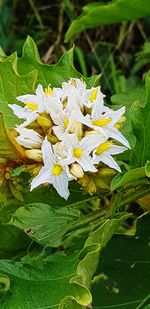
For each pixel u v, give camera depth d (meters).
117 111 0.20
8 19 0.47
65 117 0.19
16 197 0.21
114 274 0.24
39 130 0.20
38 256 0.20
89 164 0.19
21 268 0.20
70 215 0.21
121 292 0.24
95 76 0.23
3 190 0.21
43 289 0.19
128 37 0.45
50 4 0.47
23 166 0.20
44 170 0.19
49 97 0.20
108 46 0.45
